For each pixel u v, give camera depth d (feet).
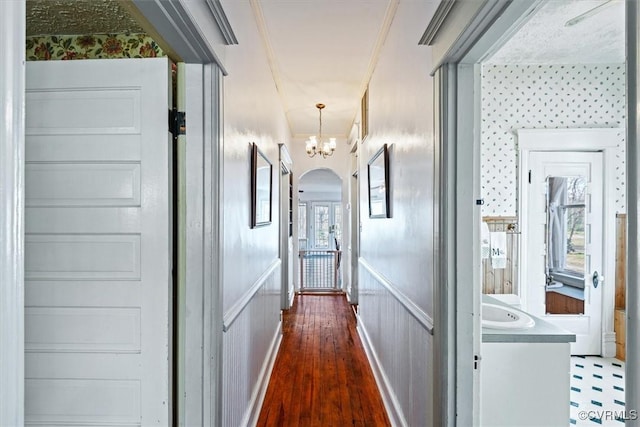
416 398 6.00
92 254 4.49
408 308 6.34
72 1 5.55
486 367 5.25
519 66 10.84
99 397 4.48
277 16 7.92
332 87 12.50
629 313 1.96
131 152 4.50
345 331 13.73
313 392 8.89
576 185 10.95
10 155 1.54
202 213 4.67
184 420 4.66
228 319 5.41
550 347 5.24
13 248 1.55
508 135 10.81
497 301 7.36
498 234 10.44
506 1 3.25
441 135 4.65
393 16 7.76
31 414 4.50
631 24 1.93
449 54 4.35
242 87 6.52
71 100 4.54
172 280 4.61
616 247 10.96
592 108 10.87
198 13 3.96
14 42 1.55
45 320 4.51
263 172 9.04
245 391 6.92
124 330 4.49
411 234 6.33
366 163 12.28
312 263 34.68
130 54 6.69
